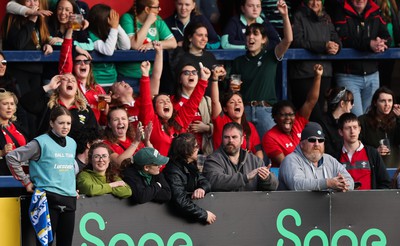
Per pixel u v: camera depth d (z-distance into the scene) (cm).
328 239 3909
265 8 5147
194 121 4462
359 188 4247
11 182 4097
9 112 4147
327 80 4988
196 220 3753
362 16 5041
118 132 4056
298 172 3944
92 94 4444
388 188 4281
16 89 4638
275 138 4506
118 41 4834
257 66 4766
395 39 5203
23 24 4712
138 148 4125
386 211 3966
